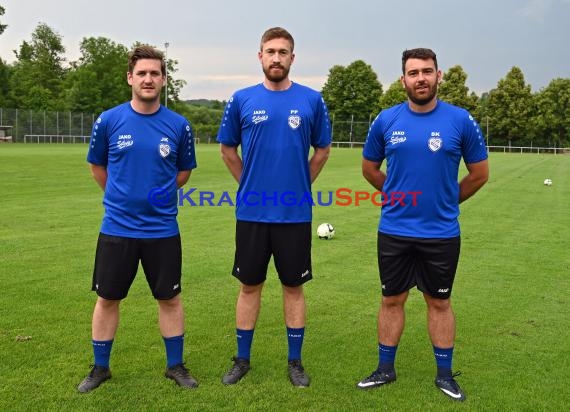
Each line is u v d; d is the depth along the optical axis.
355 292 6.00
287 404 3.50
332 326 4.95
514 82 65.06
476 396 3.65
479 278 6.68
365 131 68.25
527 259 7.70
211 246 8.02
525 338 4.70
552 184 19.30
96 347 3.73
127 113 3.72
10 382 3.68
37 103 66.31
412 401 3.58
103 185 3.99
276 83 3.88
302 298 4.03
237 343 4.09
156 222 3.73
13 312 5.02
